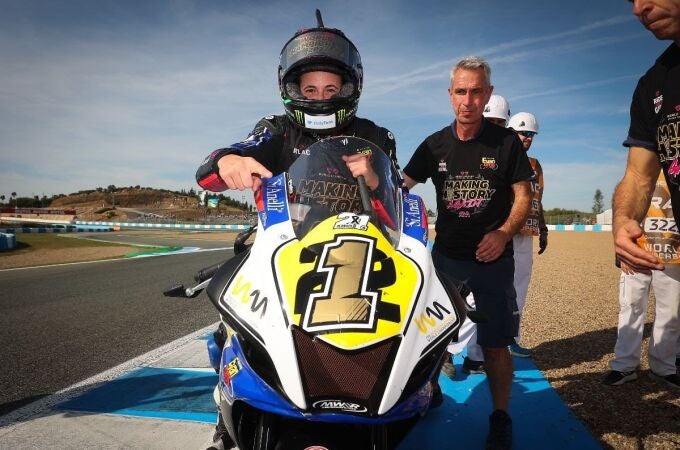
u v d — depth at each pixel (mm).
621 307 3764
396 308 1604
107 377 3936
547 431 2990
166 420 3119
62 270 11664
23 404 3387
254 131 2715
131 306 6926
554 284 8164
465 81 3006
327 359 1462
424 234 2104
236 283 1799
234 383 1654
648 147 2355
